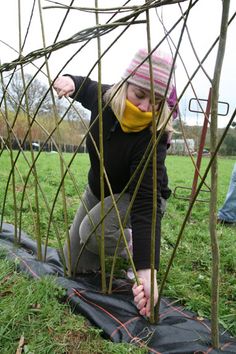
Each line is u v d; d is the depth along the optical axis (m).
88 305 2.04
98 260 2.61
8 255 2.62
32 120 2.49
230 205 4.61
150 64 1.63
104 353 1.74
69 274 2.45
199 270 2.99
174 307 2.22
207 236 3.78
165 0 1.48
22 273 2.39
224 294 2.52
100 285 2.36
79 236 2.54
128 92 2.04
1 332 1.78
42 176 7.74
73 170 10.66
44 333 1.82
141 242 1.95
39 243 2.60
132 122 2.04
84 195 2.62
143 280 1.94
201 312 2.16
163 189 2.42
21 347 1.74
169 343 1.80
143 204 1.99
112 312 2.02
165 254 3.15
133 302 2.12
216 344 1.77
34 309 1.97
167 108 2.03
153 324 1.94
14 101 2.68
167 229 3.94
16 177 6.96
